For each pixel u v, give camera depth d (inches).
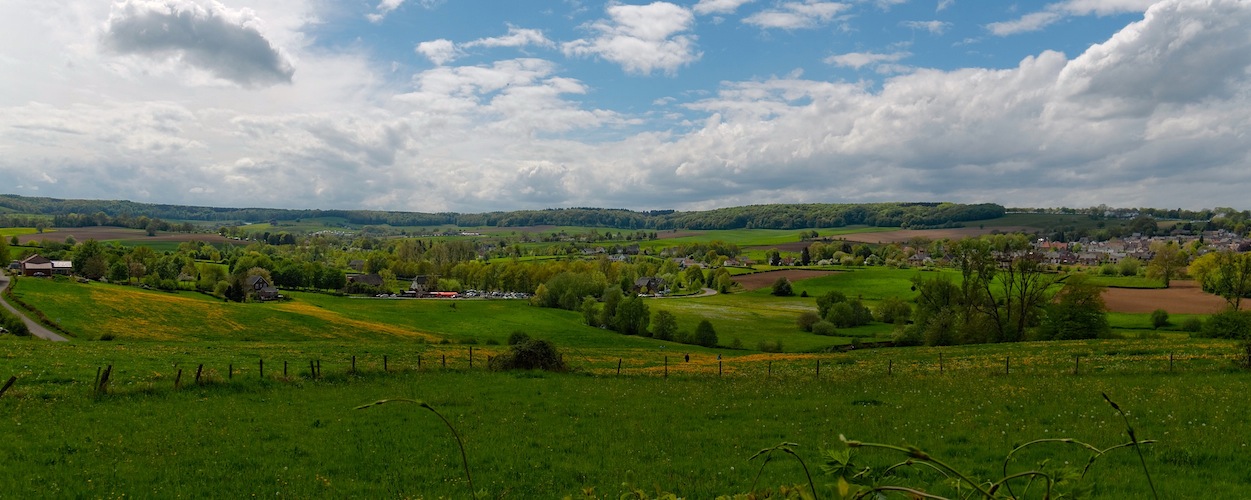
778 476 666.8
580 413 1116.5
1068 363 1744.6
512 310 5393.7
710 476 672.4
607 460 775.1
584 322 4918.8
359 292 6958.7
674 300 6545.3
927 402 1138.0
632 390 1408.7
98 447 825.5
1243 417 871.1
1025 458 702.5
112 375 1382.9
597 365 2080.5
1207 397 1049.5
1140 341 2356.1
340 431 950.4
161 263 6643.7
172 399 1170.0
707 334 3905.0
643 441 884.0
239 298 5196.9
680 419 1050.1
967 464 689.0
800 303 6181.1
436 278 7805.1
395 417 1058.7
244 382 1338.6
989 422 927.0
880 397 1214.9
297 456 807.1
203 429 947.3
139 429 940.6
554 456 802.8
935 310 3344.0
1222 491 549.0
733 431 935.7
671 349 3535.9
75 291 3951.8
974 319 3115.2
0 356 1566.2
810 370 1920.5
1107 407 989.8
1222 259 4188.0
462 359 2018.9
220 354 1931.6
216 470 733.9
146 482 685.3
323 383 1423.5
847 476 178.9
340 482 690.8
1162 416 902.4
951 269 7386.8
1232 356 1599.4
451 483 685.9
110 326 3277.6
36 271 6225.4
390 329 4192.9
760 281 7436.0
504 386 1455.5
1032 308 3075.8
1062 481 187.3
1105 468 636.7
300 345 2438.5
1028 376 1504.7
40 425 936.3
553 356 1819.6
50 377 1309.1
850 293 6314.0
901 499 187.2
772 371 1908.2
